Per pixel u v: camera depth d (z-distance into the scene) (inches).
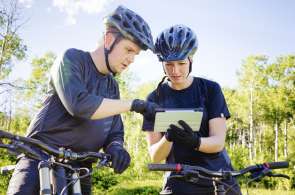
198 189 125.0
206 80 133.3
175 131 99.9
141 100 94.1
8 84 901.2
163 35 123.3
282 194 756.0
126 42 97.9
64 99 92.6
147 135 133.5
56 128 98.8
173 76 125.0
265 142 2180.1
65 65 95.5
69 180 85.2
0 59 923.4
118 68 101.2
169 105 132.5
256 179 94.6
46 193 75.4
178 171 91.4
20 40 950.4
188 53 121.6
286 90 1958.7
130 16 97.5
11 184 90.0
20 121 1223.5
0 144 75.7
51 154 82.6
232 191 113.8
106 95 107.1
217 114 127.2
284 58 1990.7
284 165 96.2
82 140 101.4
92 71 102.5
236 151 1093.1
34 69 1295.5
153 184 1002.7
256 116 2082.9
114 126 111.0
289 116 1951.3
